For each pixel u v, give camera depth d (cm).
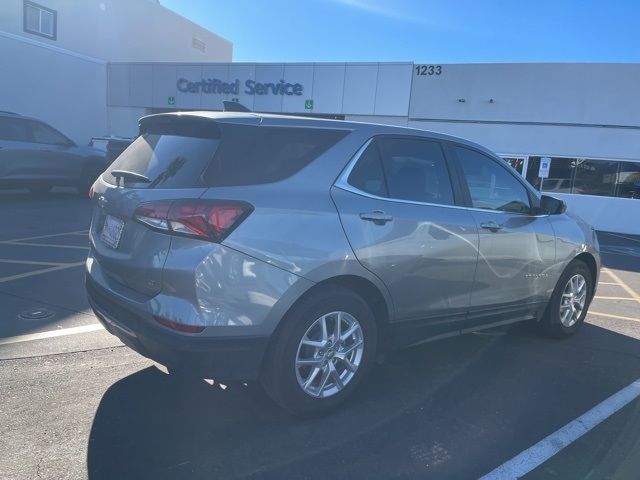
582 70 1691
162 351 291
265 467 287
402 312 367
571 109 1716
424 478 284
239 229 291
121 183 342
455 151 417
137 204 308
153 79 2338
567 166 1741
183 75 2261
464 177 415
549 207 473
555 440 329
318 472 285
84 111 2361
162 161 328
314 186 326
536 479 287
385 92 1903
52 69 2191
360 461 297
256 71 2094
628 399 393
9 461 278
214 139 316
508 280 438
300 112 2036
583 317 542
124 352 427
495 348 490
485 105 1792
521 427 344
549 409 371
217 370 293
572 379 427
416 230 363
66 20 2247
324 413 344
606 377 435
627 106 1670
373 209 345
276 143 325
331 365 336
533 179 1772
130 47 2650
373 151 361
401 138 383
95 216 376
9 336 448
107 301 330
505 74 1762
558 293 503
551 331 515
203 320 284
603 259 1151
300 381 322
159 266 290
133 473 275
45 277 632
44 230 945
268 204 303
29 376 376
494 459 305
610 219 1722
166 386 373
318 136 342
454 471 292
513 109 1767
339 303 329
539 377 427
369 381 402
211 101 2222
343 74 1953
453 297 397
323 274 316
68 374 383
